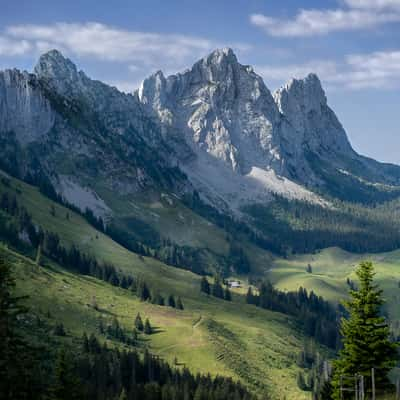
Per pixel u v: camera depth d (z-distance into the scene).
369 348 87.19
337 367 89.38
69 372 102.38
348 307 89.81
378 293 88.69
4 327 78.62
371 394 86.06
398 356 87.81
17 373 79.12
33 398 80.88
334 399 89.06
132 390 184.75
